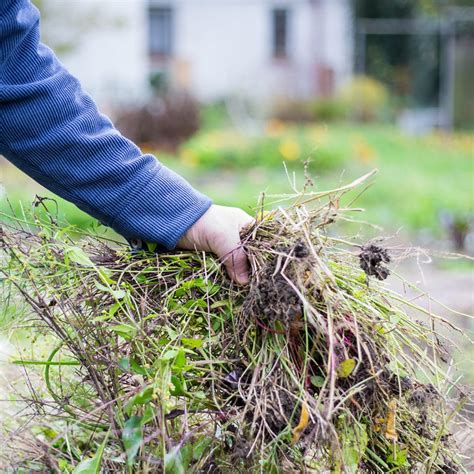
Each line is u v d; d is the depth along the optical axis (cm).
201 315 156
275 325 148
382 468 155
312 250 145
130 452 133
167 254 163
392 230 677
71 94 156
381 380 148
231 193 810
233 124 1681
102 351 152
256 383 144
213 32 2069
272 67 2036
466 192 862
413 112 1945
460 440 178
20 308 166
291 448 141
